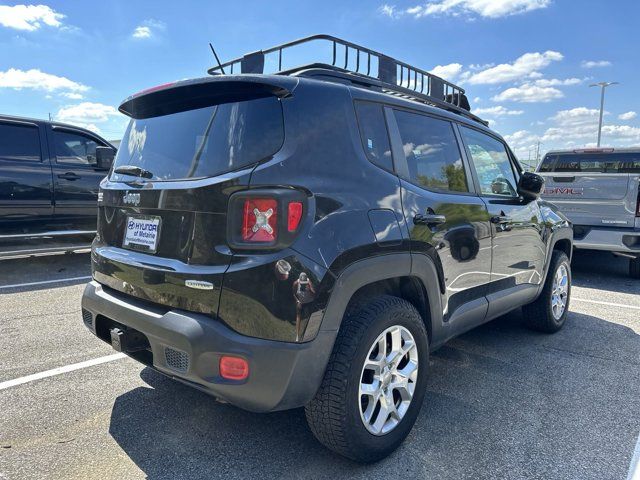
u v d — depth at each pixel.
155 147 2.54
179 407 2.96
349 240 2.19
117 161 2.85
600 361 3.87
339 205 2.21
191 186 2.16
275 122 2.17
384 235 2.37
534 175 3.80
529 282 4.05
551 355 3.99
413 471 2.38
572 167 8.72
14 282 6.11
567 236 4.74
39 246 6.88
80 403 2.99
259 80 2.20
